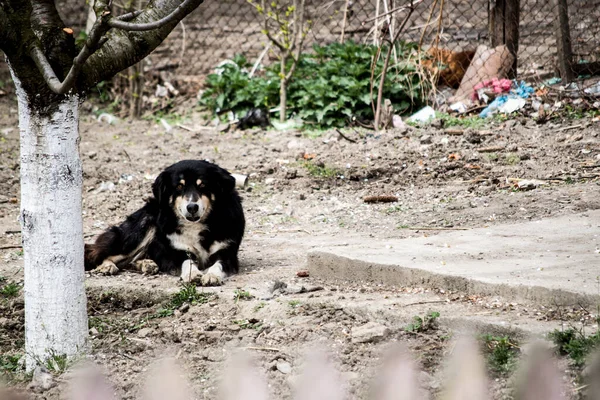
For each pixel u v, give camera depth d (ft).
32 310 25.94
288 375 23.94
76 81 24.71
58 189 25.32
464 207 41.83
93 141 61.82
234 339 26.84
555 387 18.97
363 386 22.58
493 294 27.02
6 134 62.69
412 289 29.04
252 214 45.03
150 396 23.29
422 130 55.83
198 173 34.09
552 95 56.54
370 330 25.36
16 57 23.93
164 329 28.37
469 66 61.05
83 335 26.37
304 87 62.75
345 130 59.31
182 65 73.97
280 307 28.50
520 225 34.96
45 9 24.40
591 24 62.18
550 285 25.93
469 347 23.00
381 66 61.46
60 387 24.22
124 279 33.94
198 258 34.88
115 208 47.11
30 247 25.68
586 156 47.88
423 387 22.20
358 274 31.04
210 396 23.15
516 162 48.39
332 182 49.44
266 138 59.47
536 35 67.00
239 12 85.51
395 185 47.73
